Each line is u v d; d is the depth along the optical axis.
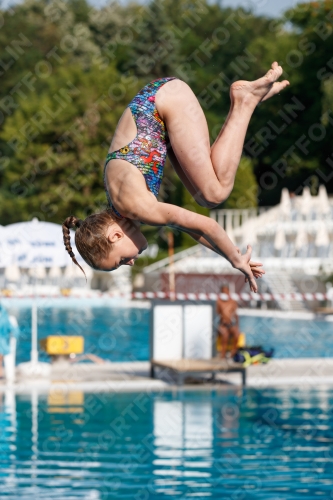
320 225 55.28
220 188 6.27
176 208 6.17
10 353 24.75
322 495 13.00
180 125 6.23
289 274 61.97
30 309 61.38
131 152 6.18
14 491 13.20
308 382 25.61
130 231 6.27
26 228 25.00
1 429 18.20
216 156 6.28
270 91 6.44
